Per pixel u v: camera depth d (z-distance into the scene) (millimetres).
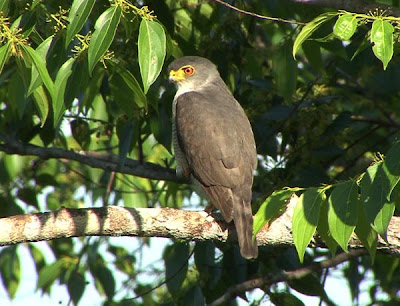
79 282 12266
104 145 13414
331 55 13531
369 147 12008
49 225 8250
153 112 11086
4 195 13055
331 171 12461
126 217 8445
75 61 7477
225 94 10977
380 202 6582
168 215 8609
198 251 10789
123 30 9672
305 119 11422
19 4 7973
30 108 11328
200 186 9953
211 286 10844
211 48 11578
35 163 13117
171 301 10789
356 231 7613
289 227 8617
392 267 11727
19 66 7477
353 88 13461
